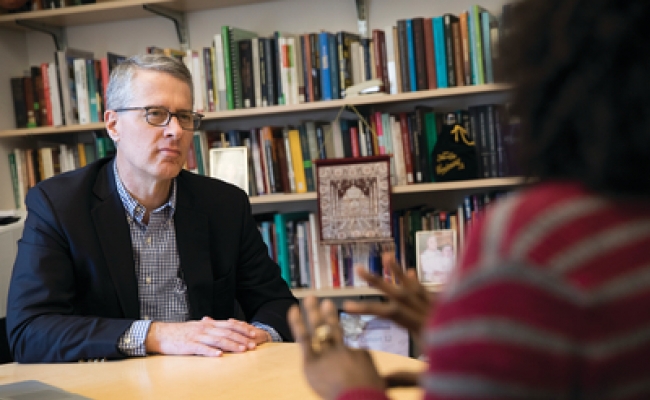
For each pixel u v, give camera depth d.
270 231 2.84
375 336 2.68
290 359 1.35
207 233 1.81
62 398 1.11
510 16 0.51
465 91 2.56
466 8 2.81
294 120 3.03
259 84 2.80
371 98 2.65
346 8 2.96
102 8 2.93
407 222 2.72
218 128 3.10
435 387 0.43
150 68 1.72
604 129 0.43
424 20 2.64
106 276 1.69
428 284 2.62
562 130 0.46
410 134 2.69
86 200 1.72
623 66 0.44
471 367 0.42
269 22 3.03
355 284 2.78
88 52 3.15
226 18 3.07
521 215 0.44
